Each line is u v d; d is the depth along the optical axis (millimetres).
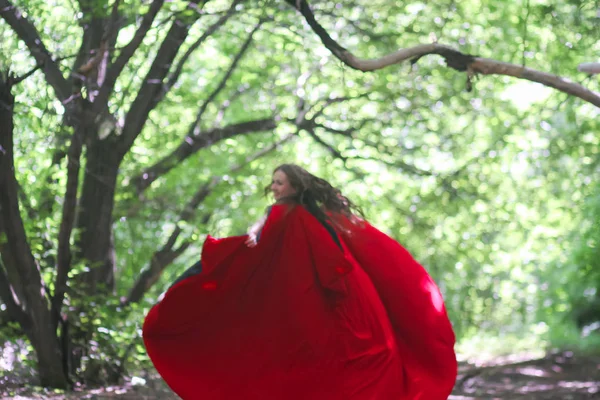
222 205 13891
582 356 14156
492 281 18422
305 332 6164
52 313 9117
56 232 10266
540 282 18703
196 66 14719
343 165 14156
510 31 13031
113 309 10258
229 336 6328
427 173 14234
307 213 6336
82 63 9734
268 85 14125
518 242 17734
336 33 12477
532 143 15242
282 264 6270
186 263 15953
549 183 15898
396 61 8086
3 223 8555
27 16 8750
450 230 15695
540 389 10914
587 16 10875
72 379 9414
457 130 15336
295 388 6203
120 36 12000
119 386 9578
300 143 15422
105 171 10148
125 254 13461
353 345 6215
